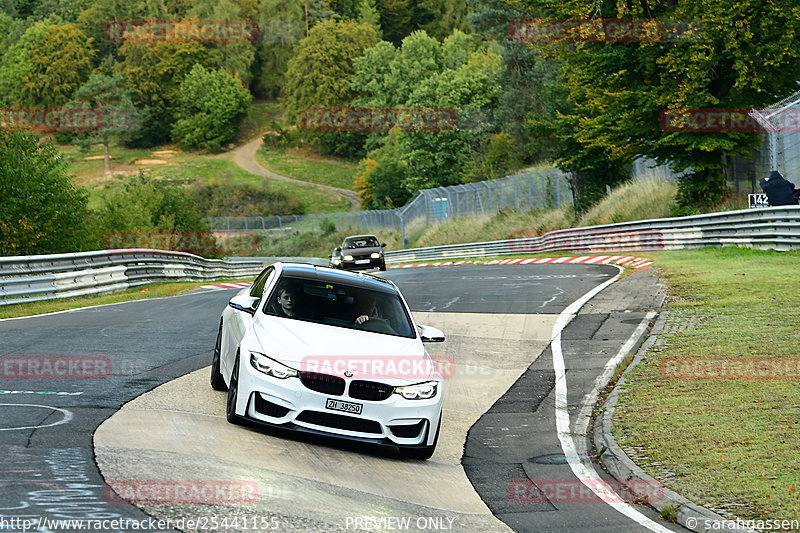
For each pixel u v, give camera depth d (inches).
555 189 3631.9
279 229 6166.3
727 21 1979.6
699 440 528.4
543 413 668.1
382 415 505.0
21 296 1328.7
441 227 4343.0
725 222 1811.0
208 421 541.3
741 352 767.1
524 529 397.1
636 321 1013.2
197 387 652.7
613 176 3100.4
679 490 442.3
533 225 3432.6
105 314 1158.3
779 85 2156.7
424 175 5890.8
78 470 404.2
